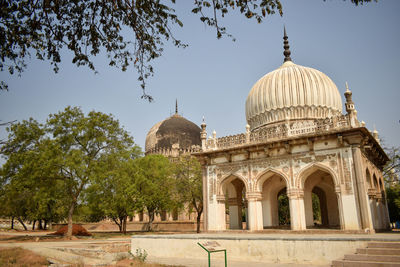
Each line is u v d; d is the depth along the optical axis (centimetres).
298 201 1534
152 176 3023
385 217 1923
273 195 1906
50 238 2270
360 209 1364
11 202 2808
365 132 1437
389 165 2931
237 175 1741
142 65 760
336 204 1912
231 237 1155
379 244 934
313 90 1911
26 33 697
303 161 1551
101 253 1362
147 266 1049
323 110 1925
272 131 1650
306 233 1456
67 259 1349
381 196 1800
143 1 690
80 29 718
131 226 4200
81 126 2220
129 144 2498
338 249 976
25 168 2092
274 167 1628
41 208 3000
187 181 2947
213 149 1828
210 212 1792
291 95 1912
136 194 2789
